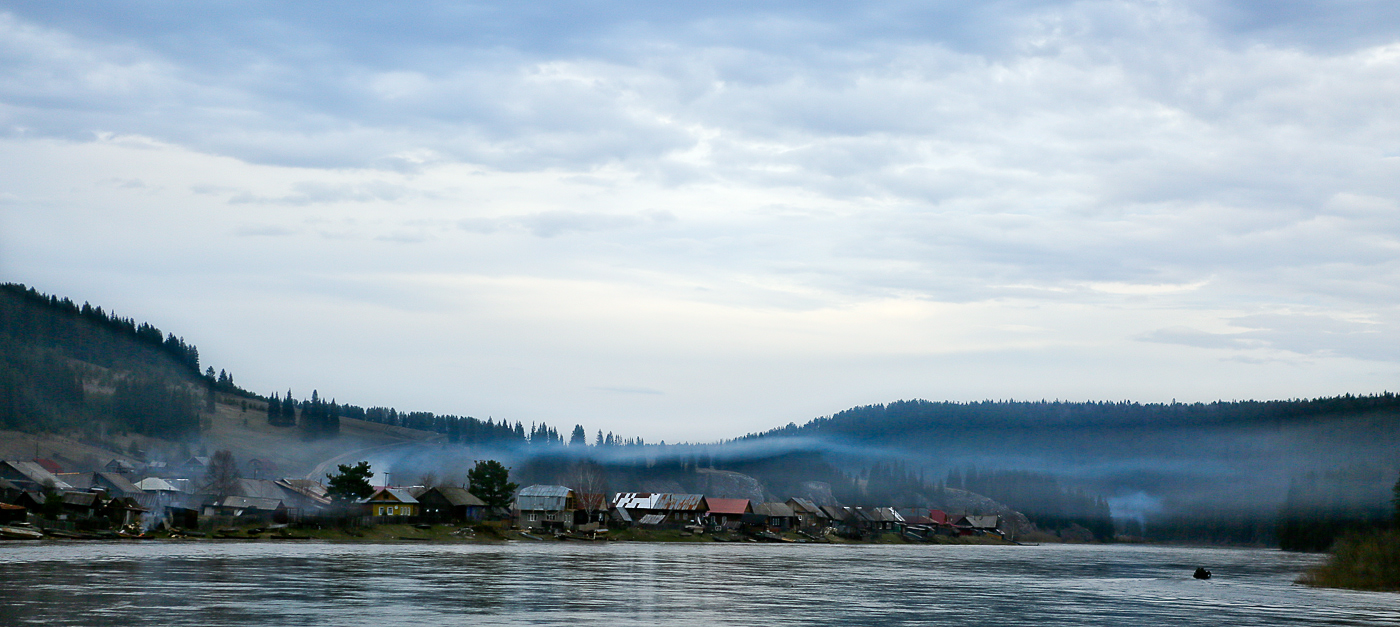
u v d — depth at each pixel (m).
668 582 88.50
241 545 136.75
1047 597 83.94
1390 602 83.62
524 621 57.81
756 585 88.75
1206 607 77.25
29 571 79.56
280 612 58.22
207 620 54.09
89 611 56.31
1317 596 89.69
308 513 186.25
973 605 75.12
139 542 136.88
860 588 88.69
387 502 187.12
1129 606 77.06
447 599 67.75
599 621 58.88
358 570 91.06
